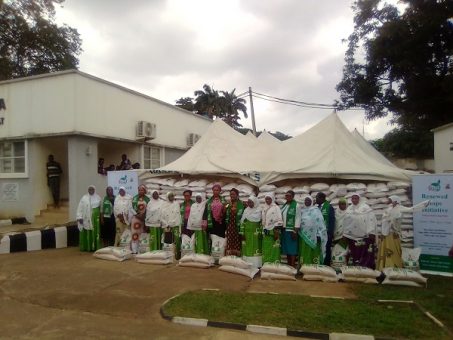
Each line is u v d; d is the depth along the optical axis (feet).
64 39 79.15
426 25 61.26
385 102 73.87
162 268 28.73
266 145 40.42
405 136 125.39
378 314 18.63
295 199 29.71
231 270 27.14
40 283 24.57
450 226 27.02
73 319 18.78
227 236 29.76
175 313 19.07
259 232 28.60
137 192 36.65
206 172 34.81
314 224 26.81
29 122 45.93
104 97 48.42
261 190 31.42
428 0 61.77
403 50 65.36
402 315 18.48
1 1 63.72
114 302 21.04
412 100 70.03
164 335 16.93
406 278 23.88
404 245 27.89
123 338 16.57
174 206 31.83
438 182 27.45
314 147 34.37
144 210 33.53
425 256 27.66
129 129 53.26
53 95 44.75
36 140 46.52
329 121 35.76
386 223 26.27
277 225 27.53
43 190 47.29
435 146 73.20
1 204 47.44
